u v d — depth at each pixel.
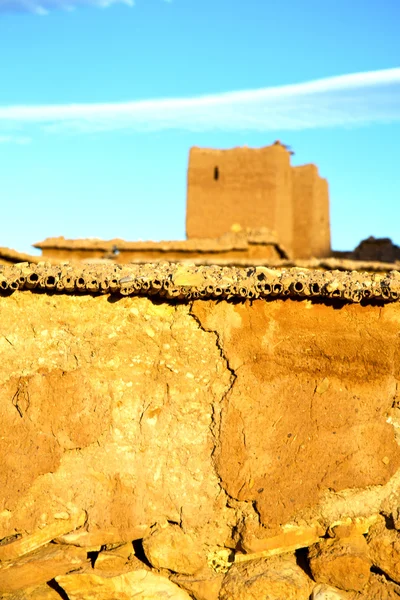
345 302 5.04
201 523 5.05
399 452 5.06
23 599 4.93
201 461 5.09
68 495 5.12
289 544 5.04
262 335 5.08
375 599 4.87
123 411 5.15
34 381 5.14
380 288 4.89
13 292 5.13
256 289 4.95
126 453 5.13
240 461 5.04
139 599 4.96
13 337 5.15
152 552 5.01
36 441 5.11
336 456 5.05
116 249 27.97
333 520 5.03
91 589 4.95
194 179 32.78
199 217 32.66
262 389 5.08
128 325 5.15
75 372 5.16
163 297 5.10
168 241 26.73
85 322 5.16
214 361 5.13
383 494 5.06
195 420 5.13
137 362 5.18
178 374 5.14
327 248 40.09
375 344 5.06
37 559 4.99
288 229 34.31
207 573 5.03
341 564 4.90
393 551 4.93
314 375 5.11
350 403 5.08
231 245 25.97
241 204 32.38
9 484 5.07
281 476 5.03
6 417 5.12
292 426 5.07
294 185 38.41
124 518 5.09
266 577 4.90
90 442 5.12
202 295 5.00
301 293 4.94
